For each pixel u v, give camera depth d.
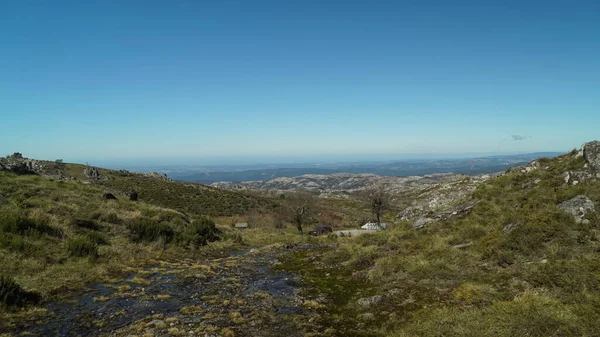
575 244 10.65
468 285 9.84
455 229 16.41
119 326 9.64
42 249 15.34
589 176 14.72
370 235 20.56
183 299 11.93
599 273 8.33
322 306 10.74
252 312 10.43
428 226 19.09
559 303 7.41
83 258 15.96
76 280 13.52
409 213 27.69
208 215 53.59
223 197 68.31
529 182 18.03
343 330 8.80
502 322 6.79
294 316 9.96
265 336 8.66
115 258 17.11
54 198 22.80
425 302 9.68
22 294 11.26
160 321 9.73
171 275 15.23
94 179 66.88
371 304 10.36
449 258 12.62
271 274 15.73
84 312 10.67
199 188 73.44
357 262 15.69
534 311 6.96
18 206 19.09
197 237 24.00
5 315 9.95
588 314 6.67
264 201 74.38
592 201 12.45
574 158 17.09
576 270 8.66
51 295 11.90
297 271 16.16
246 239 28.83
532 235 11.72
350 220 64.94
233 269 16.83
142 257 18.33
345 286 12.80
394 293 10.78
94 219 21.45
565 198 13.64
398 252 15.42
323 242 28.19
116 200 27.89
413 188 98.62
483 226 15.25
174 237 22.83
